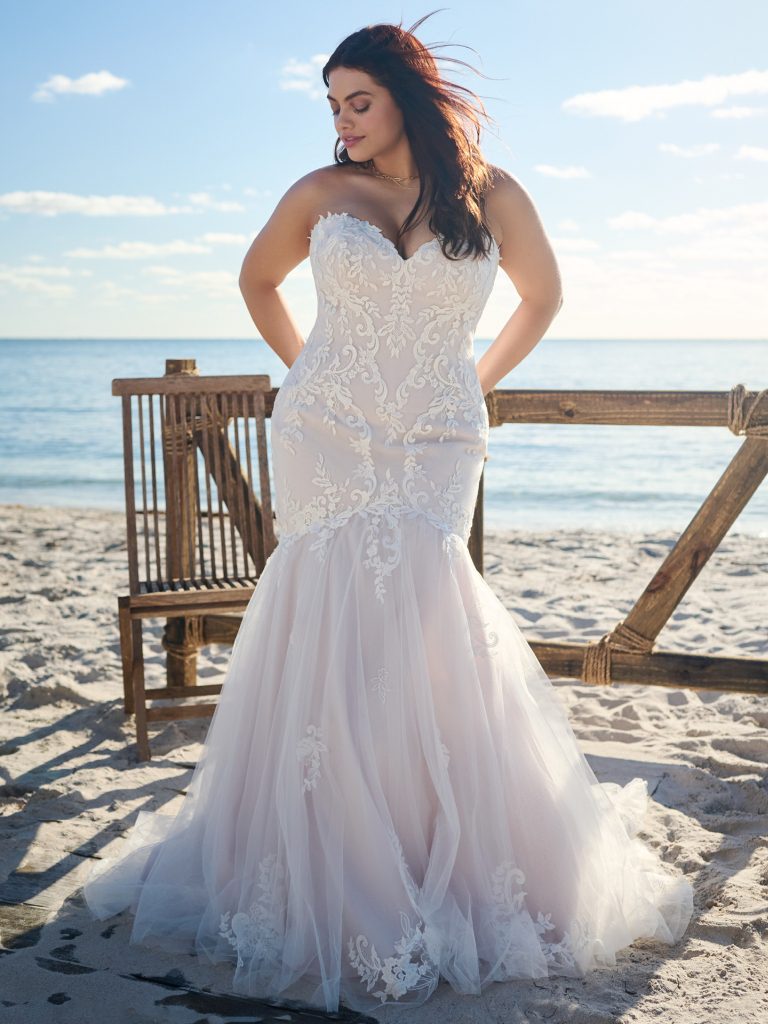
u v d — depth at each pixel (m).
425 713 2.17
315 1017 1.95
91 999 2.00
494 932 2.12
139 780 3.20
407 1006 1.99
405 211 2.31
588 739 3.62
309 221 2.42
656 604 3.58
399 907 2.06
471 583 2.31
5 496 16.08
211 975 2.10
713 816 2.90
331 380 2.26
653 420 3.48
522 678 2.37
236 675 2.41
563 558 8.10
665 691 4.20
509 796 2.23
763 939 2.21
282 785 2.17
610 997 2.00
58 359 101.44
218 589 3.42
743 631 5.18
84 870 2.58
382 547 2.22
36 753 3.47
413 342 2.24
